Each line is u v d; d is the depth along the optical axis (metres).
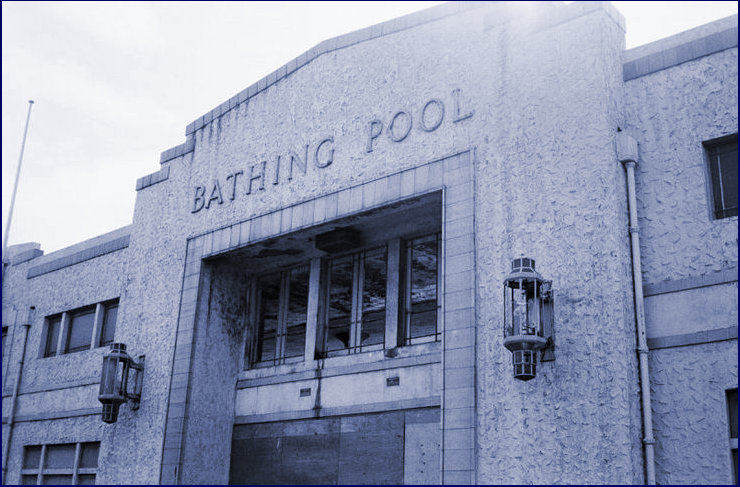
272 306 16.16
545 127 11.54
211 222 16.06
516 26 12.36
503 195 11.66
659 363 10.23
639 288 10.45
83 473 17.19
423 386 12.89
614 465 9.66
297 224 14.30
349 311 14.75
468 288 11.55
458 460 10.90
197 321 15.52
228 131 16.52
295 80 15.43
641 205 10.97
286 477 14.41
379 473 13.08
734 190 10.61
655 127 11.19
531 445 10.38
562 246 10.87
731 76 10.74
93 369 18.02
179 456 14.62
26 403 19.58
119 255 18.75
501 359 10.96
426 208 13.14
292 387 14.88
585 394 10.12
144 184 18.16
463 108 12.53
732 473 9.41
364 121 13.88
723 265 10.12
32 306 20.86
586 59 11.45
